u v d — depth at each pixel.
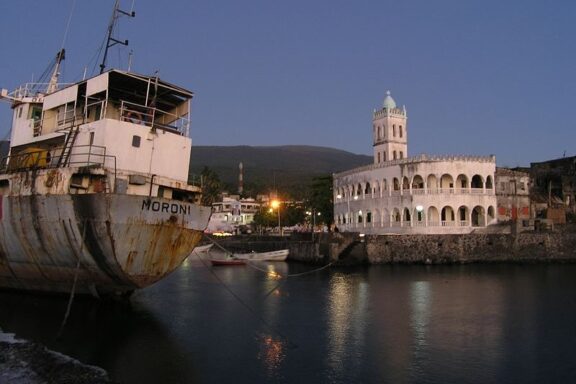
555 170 81.19
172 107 33.97
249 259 74.88
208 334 23.27
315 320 26.72
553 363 18.61
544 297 34.19
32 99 35.12
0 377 15.45
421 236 61.50
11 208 27.23
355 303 32.34
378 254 60.91
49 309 27.77
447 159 66.94
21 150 34.69
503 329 24.27
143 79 29.22
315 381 16.62
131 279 26.03
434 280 44.81
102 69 30.64
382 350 20.48
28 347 18.94
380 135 88.88
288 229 127.38
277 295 36.59
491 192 68.19
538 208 73.69
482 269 55.03
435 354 19.86
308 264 67.38
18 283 30.95
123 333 23.16
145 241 25.36
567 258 62.41
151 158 29.28
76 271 24.56
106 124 27.44
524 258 62.03
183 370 17.70
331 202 91.94
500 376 17.17
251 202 167.88
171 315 27.88
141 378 16.81
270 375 17.22
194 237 27.81
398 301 32.94
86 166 26.52
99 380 15.78
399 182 69.06
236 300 34.12
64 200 24.91
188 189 30.33
